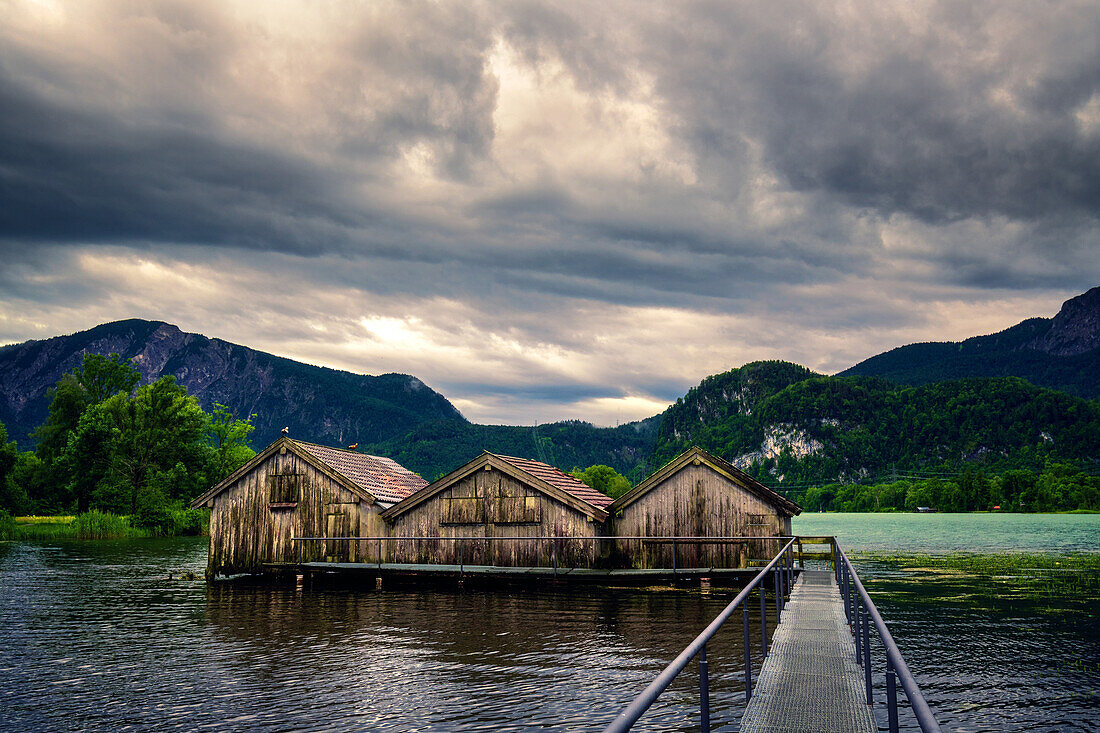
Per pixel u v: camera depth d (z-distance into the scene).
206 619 27.06
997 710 16.66
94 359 116.25
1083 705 16.97
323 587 36.00
